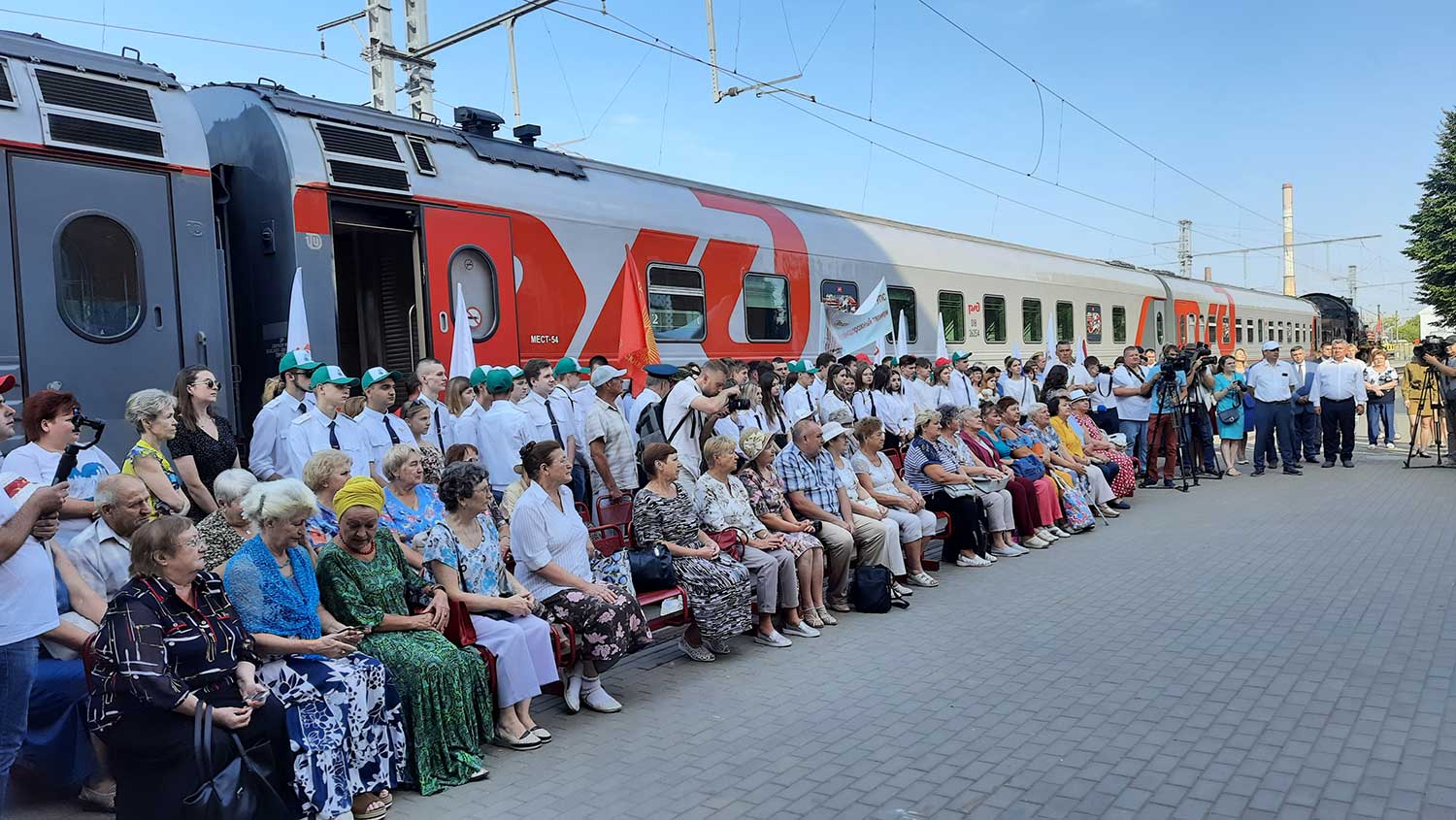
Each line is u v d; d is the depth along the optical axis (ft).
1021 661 20.22
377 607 15.80
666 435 26.71
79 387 20.45
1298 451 50.52
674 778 14.89
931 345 52.21
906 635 22.66
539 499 18.63
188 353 22.36
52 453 16.26
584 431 27.58
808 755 15.62
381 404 22.11
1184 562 29.25
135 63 22.68
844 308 45.44
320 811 13.43
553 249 31.50
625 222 34.27
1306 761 14.56
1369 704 16.88
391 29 54.90
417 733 14.80
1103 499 37.63
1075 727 16.37
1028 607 24.64
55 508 12.73
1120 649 20.75
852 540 25.14
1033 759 15.08
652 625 20.22
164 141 22.25
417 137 28.68
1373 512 36.63
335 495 16.84
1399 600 23.86
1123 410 46.68
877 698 18.31
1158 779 14.12
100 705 12.22
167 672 12.42
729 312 38.81
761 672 20.39
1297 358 52.90
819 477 25.41
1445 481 44.29
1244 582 26.35
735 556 22.52
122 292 21.30
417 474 18.43
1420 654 19.56
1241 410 50.47
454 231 28.45
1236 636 21.39
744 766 15.29
